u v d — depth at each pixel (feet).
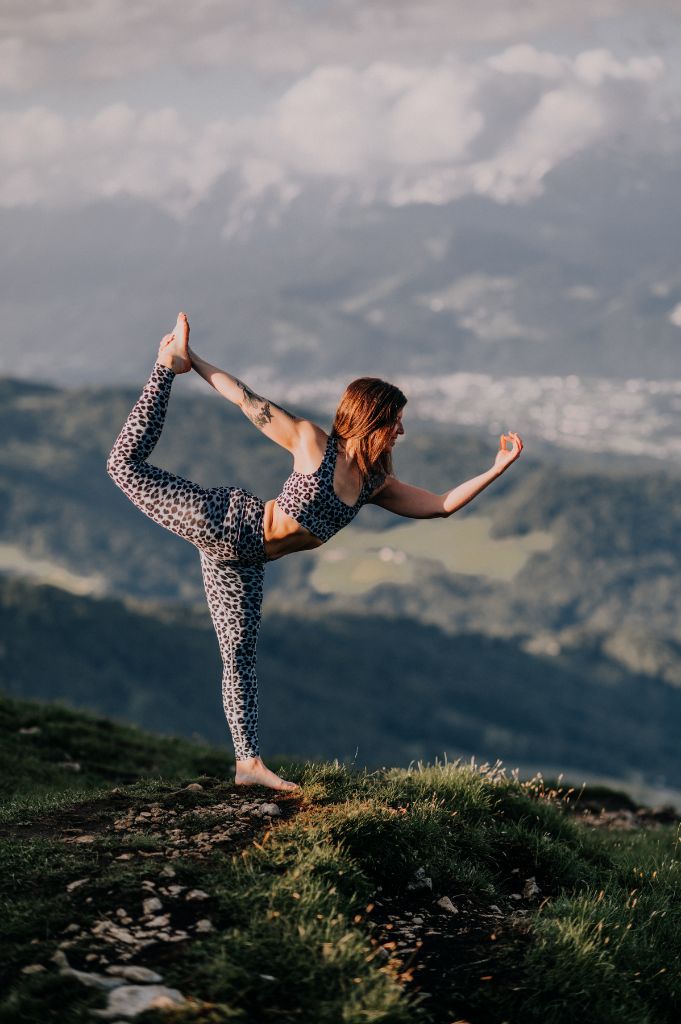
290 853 19.24
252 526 19.70
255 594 21.25
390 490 20.62
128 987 14.49
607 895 22.44
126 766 44.19
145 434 19.98
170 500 19.77
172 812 22.06
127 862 18.76
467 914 19.49
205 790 23.45
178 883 17.78
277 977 15.42
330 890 17.74
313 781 23.52
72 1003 13.97
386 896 19.52
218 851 19.26
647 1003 17.93
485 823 25.03
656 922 21.30
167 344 20.21
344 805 21.22
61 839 20.35
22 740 44.11
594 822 41.93
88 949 15.53
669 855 29.55
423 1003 16.10
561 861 23.29
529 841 23.95
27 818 22.25
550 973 17.21
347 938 16.26
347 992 15.23
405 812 22.13
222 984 14.79
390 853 20.24
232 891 17.49
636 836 35.14
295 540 19.80
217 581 21.01
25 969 14.80
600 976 17.70
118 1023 13.60
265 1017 14.55
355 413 19.15
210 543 19.86
